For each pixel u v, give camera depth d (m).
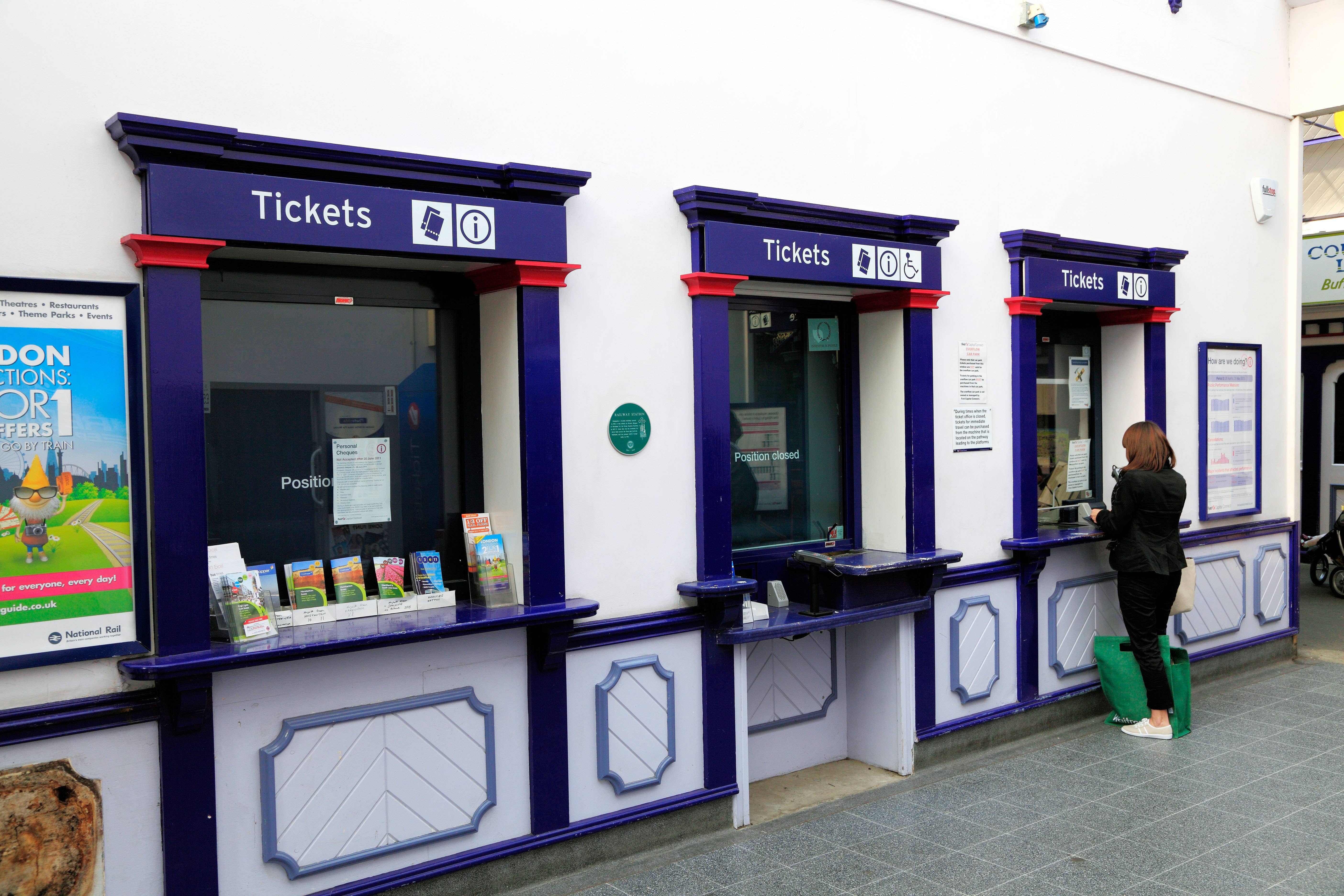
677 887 3.85
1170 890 3.81
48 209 2.86
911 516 5.11
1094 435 6.73
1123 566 5.69
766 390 5.05
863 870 4.00
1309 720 6.09
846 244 4.71
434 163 3.45
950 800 4.78
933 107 5.28
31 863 2.85
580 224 3.95
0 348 2.79
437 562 3.79
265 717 3.22
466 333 3.96
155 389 2.97
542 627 3.75
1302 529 12.53
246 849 3.19
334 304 3.63
